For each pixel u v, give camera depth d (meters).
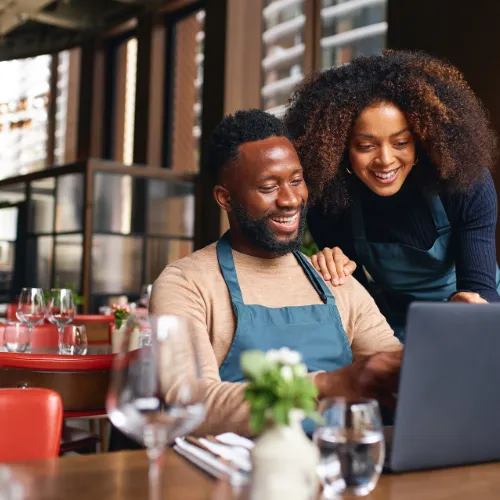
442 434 1.02
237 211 1.60
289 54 7.00
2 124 10.29
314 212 2.15
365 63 1.94
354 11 6.23
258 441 0.84
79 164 7.17
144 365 0.82
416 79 1.83
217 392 1.29
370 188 1.91
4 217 8.39
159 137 8.55
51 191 7.62
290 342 1.53
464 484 0.98
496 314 1.02
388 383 1.16
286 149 1.60
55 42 9.73
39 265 7.75
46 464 1.02
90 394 2.22
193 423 0.82
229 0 7.34
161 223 7.49
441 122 1.84
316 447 0.87
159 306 1.55
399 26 4.92
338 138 1.89
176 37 8.55
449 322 0.98
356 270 2.22
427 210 2.01
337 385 1.19
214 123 7.46
